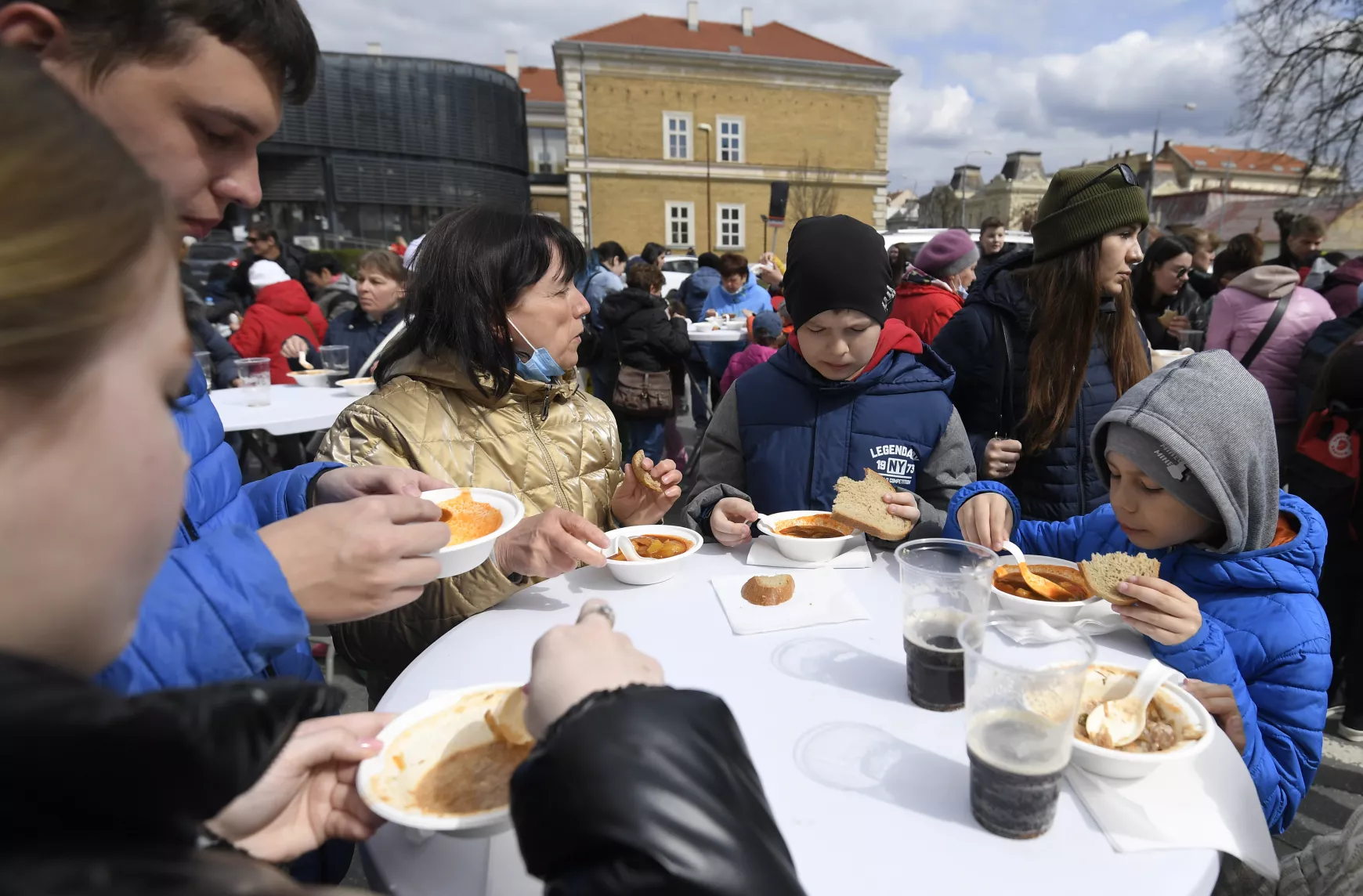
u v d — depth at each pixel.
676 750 0.48
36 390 0.36
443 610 1.47
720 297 8.84
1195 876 0.73
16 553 0.38
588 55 27.77
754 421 2.15
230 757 0.40
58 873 0.27
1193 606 1.18
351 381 4.15
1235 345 3.63
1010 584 1.43
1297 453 2.55
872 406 2.03
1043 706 0.77
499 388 1.68
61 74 0.74
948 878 0.73
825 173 30.92
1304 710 1.31
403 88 28.31
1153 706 1.00
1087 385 2.29
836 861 0.76
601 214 29.31
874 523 1.59
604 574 1.57
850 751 0.95
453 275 1.63
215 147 0.86
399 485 1.34
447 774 0.82
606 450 1.98
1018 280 2.44
